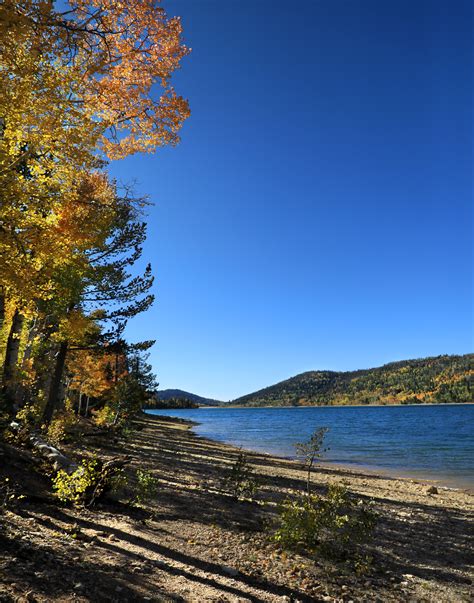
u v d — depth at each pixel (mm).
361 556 7352
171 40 6820
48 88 5164
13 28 4188
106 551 5387
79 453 13375
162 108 7469
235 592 5016
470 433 55938
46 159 6125
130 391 22656
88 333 16109
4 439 10367
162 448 24641
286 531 7250
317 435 9188
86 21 5324
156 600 4270
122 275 14977
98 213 7688
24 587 3703
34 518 5961
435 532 10234
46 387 19000
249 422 110000
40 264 7043
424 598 5867
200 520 8289
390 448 39656
